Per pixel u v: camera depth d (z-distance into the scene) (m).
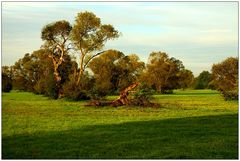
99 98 53.06
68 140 22.42
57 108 45.28
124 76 82.31
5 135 24.22
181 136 24.22
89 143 21.66
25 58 111.94
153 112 40.25
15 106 48.66
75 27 69.62
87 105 47.81
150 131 26.12
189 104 54.78
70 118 33.94
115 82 79.81
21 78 112.00
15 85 113.44
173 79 118.25
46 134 24.61
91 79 67.88
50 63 72.25
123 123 30.39
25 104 52.81
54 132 25.45
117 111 41.22
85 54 69.69
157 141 22.45
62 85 66.44
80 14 69.88
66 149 20.11
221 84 86.94
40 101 60.66
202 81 179.88
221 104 55.09
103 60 92.12
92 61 81.12
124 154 19.23
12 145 20.98
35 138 23.12
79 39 69.44
